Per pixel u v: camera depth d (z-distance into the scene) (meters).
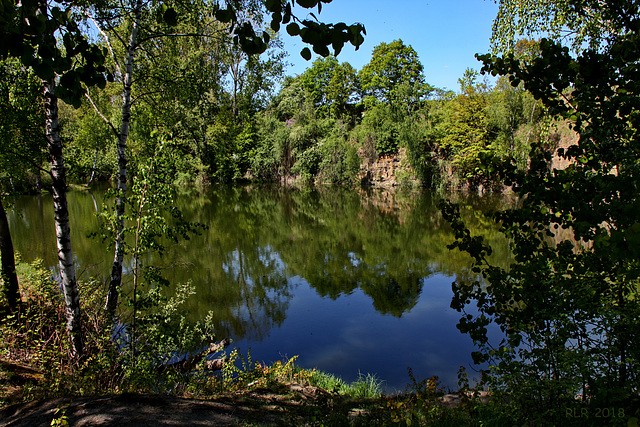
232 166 45.25
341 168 43.94
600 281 2.70
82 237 17.55
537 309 2.76
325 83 57.53
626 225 2.16
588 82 2.71
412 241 18.95
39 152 7.96
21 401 4.38
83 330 6.41
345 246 18.12
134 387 5.07
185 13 7.97
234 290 12.14
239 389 5.81
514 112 27.92
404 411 3.95
